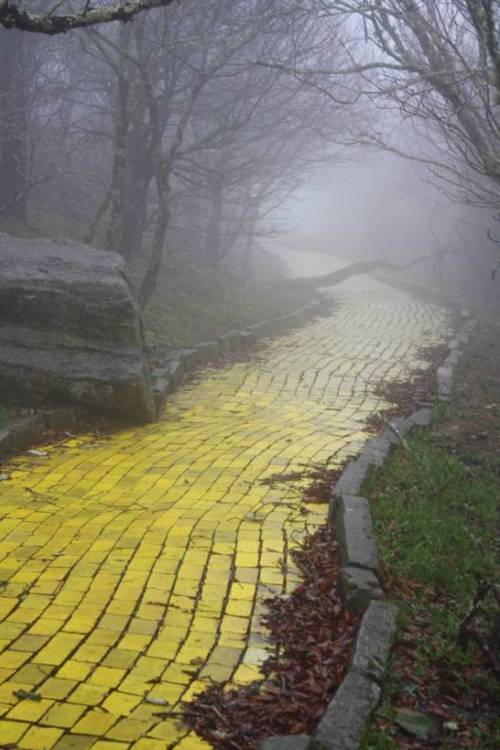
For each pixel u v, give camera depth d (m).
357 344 15.38
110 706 3.84
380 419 9.48
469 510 6.46
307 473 7.35
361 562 5.03
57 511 6.41
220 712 3.84
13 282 9.00
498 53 8.00
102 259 9.77
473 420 9.53
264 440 8.49
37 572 5.28
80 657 4.28
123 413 9.13
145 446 8.30
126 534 5.92
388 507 6.21
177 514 6.33
